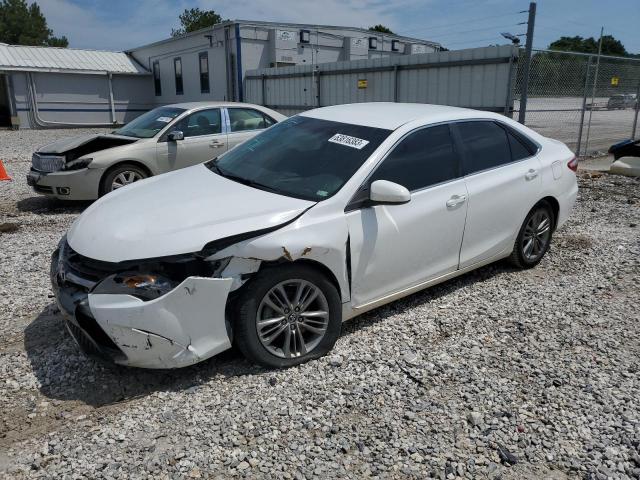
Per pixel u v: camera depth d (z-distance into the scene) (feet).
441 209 13.52
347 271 11.89
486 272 17.37
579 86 41.37
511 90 37.60
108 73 92.73
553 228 17.84
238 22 69.21
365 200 12.04
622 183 32.73
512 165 15.92
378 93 49.70
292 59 73.92
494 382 11.09
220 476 8.40
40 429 9.42
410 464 8.78
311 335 11.79
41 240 20.44
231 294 10.55
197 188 12.62
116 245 10.29
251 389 10.60
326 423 9.70
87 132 81.61
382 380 11.05
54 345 12.20
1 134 77.00
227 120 28.48
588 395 10.71
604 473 8.71
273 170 13.16
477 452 9.11
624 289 16.15
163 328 9.96
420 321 13.73
